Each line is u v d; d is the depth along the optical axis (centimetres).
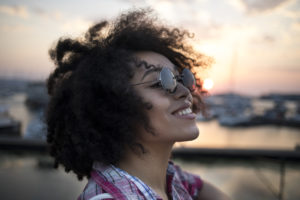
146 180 73
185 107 75
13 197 241
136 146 72
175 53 104
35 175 293
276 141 2620
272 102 6869
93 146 71
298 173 306
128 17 96
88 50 85
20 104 4300
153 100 73
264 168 318
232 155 340
